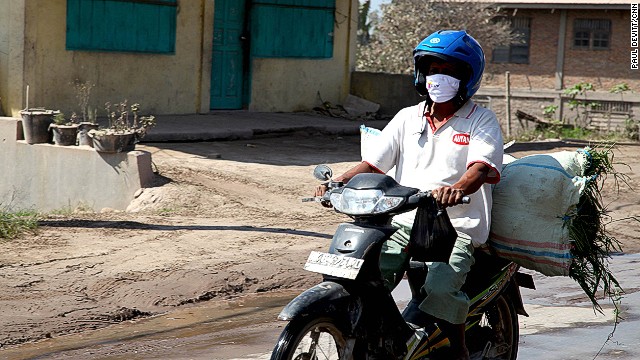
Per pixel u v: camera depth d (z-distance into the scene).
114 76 16.08
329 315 4.04
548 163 4.92
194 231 9.34
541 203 4.86
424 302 4.59
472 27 30.03
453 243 4.27
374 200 4.09
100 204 11.86
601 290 8.21
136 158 11.43
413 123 4.78
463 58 4.54
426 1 29.77
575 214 4.90
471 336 5.24
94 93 15.78
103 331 6.38
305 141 16.62
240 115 18.06
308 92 20.06
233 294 7.52
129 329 6.45
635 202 12.90
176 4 16.97
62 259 7.97
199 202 10.98
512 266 5.16
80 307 6.77
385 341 4.26
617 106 27.31
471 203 4.67
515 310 5.44
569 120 27.77
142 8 16.38
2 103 14.79
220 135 15.57
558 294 8.08
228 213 10.55
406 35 29.47
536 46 34.62
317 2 19.91
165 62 16.94
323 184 4.46
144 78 16.61
